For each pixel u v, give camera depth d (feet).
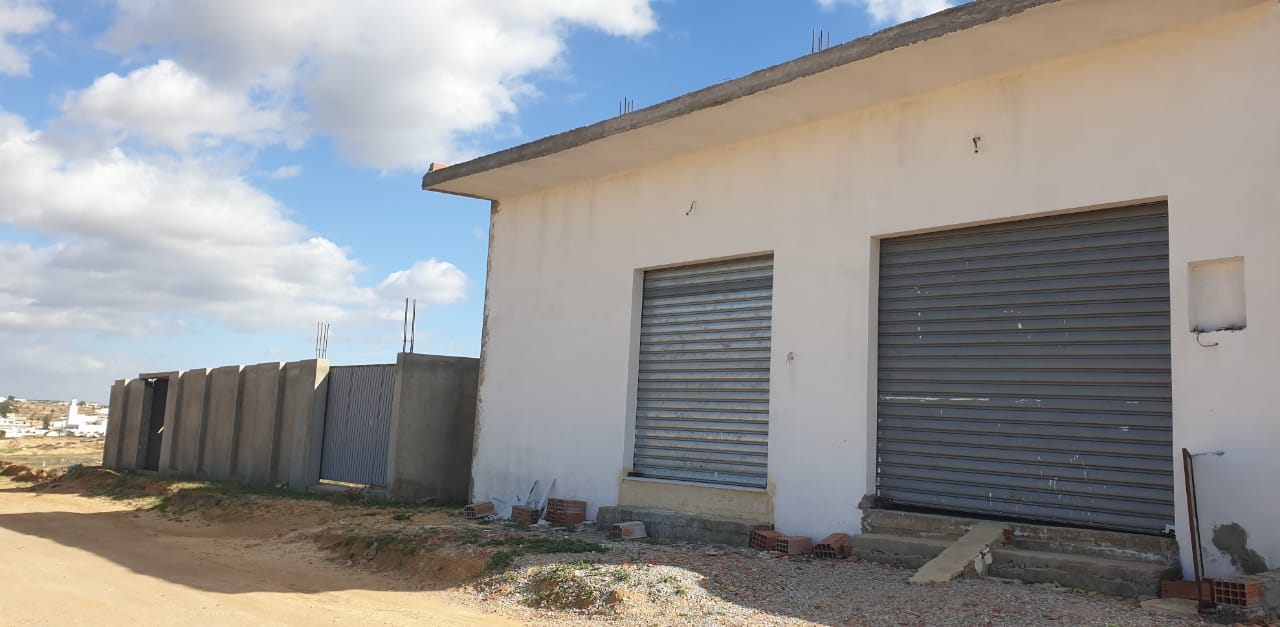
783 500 35.32
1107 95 28.32
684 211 41.14
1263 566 24.06
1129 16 26.23
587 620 24.73
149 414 89.15
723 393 39.24
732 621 23.17
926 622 22.18
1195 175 26.27
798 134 36.91
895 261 33.94
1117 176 27.84
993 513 30.42
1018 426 30.19
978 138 31.19
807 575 28.25
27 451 122.93
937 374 32.32
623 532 37.65
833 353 34.50
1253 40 25.54
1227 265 25.85
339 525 44.29
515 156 43.62
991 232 31.40
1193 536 24.16
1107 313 28.50
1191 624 21.42
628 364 42.60
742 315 39.01
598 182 45.78
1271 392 24.38
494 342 50.31
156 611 26.16
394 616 25.88
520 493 46.83
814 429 34.73
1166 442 26.96
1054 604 23.32
